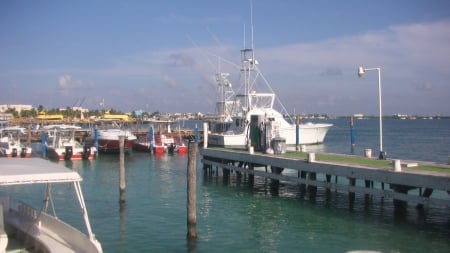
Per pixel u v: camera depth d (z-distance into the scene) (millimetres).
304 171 35750
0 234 16547
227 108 98500
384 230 26406
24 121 127500
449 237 24766
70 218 30859
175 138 92625
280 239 25516
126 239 25812
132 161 72562
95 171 59312
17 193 40312
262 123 48906
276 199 36938
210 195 39906
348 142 115812
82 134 97062
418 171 27312
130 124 128875
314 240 25109
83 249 15766
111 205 35531
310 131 90938
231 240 25547
